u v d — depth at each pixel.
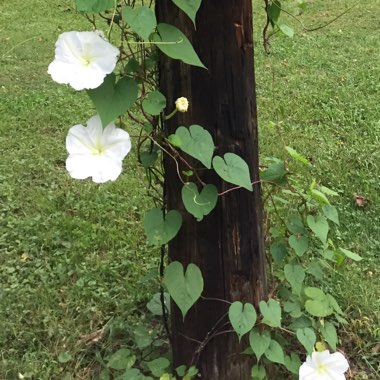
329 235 3.61
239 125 2.12
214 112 2.07
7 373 2.71
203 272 2.23
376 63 6.61
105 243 3.67
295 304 2.53
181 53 1.83
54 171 4.57
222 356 2.34
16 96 5.98
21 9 9.44
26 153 4.82
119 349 2.73
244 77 2.09
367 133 5.00
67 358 2.78
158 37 1.85
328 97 5.69
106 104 1.79
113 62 1.76
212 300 2.27
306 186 3.71
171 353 2.56
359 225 3.76
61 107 5.70
